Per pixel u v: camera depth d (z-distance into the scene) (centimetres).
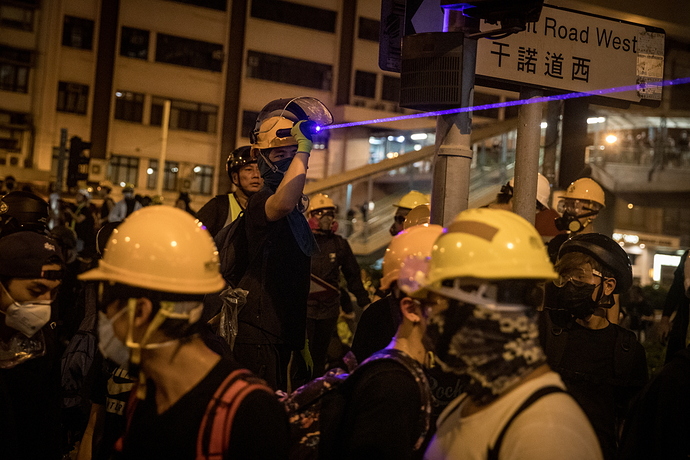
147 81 3978
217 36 4122
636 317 1341
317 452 229
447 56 381
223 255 359
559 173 877
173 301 192
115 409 346
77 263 847
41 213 440
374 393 214
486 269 180
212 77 4116
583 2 894
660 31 466
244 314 354
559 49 436
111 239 200
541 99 441
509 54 421
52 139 3769
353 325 962
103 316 197
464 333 182
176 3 4019
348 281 829
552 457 162
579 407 175
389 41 455
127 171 3959
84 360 397
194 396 194
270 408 195
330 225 810
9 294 308
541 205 688
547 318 352
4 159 3638
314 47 4325
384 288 250
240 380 197
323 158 4259
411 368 220
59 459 348
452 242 188
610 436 330
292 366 399
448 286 185
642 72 462
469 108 394
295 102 352
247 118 4197
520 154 440
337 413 231
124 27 3931
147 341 192
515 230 187
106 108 3906
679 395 268
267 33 4219
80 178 1944
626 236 2834
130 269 192
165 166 4038
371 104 4425
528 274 181
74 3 3806
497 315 180
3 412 265
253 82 4194
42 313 311
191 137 4081
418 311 227
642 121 2348
